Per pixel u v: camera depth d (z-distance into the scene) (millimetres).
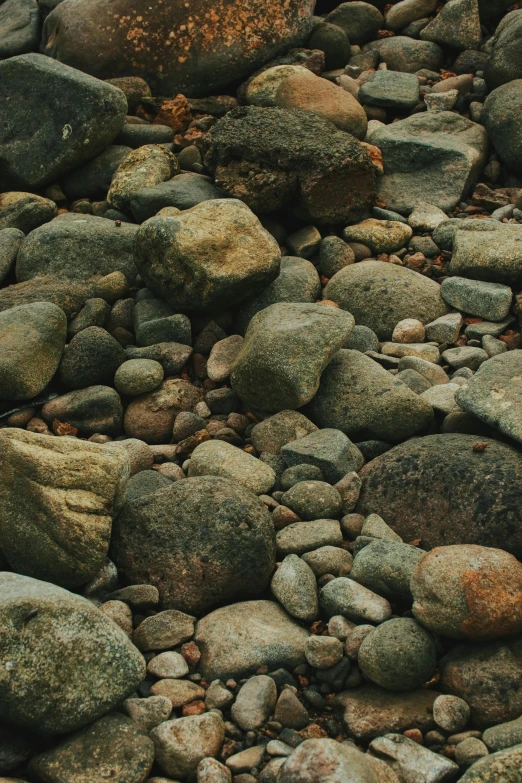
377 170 6195
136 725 2967
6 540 3514
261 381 4492
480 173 6406
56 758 2846
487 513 3645
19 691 2852
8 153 6312
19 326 4793
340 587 3432
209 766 2863
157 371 4750
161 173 6070
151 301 5227
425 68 7422
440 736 2996
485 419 4043
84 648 2938
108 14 7145
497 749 2873
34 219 5887
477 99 6953
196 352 5047
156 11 7137
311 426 4402
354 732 3039
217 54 7180
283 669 3252
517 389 4102
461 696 3092
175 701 3143
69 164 6230
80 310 5262
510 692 3041
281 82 6676
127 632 3416
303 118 6160
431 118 6570
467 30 7375
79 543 3459
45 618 2912
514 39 6746
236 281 4926
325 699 3201
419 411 4293
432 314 5195
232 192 5750
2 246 5609
